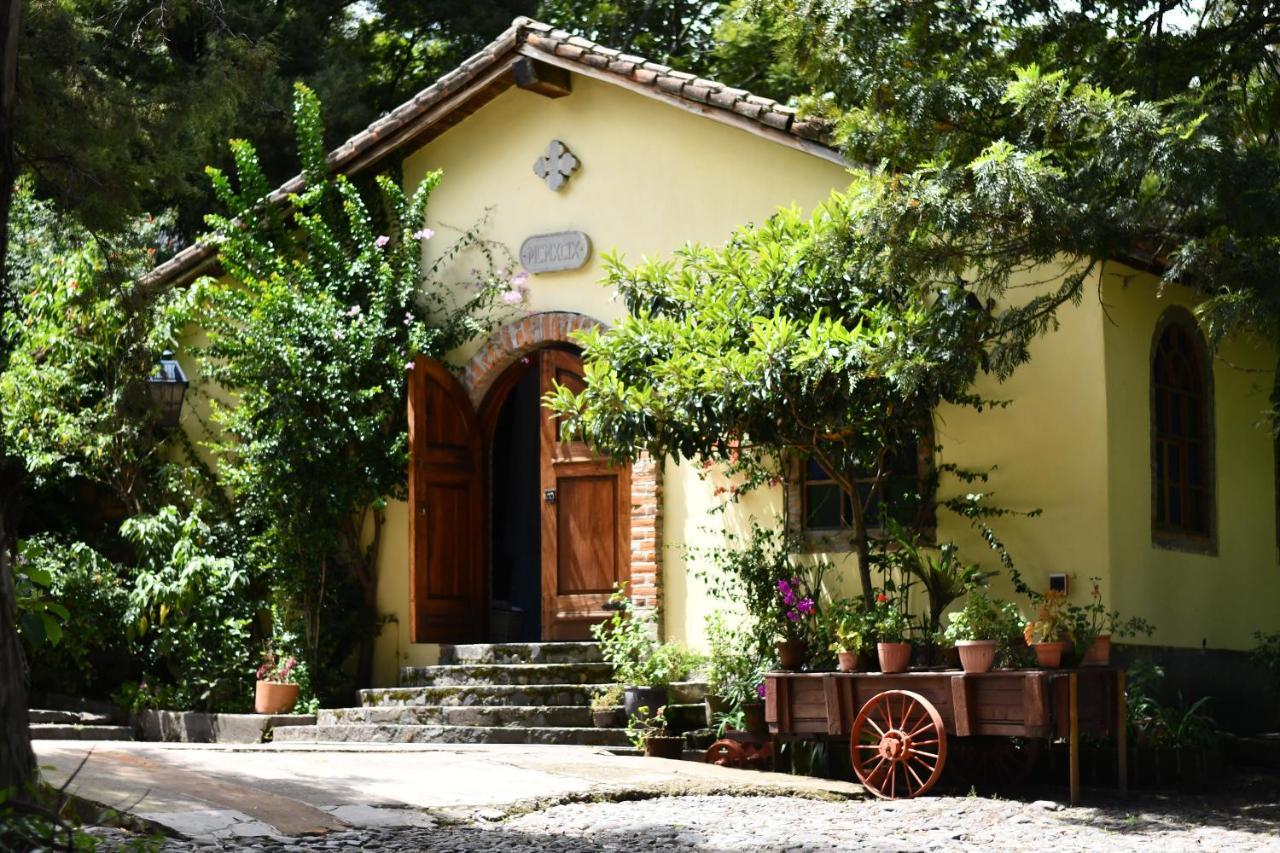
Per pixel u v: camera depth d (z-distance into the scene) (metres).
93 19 14.20
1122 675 9.67
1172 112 9.80
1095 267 11.51
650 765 10.16
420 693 12.53
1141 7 11.50
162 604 13.29
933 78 10.41
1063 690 9.23
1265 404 13.77
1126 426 11.61
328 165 14.61
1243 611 13.15
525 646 13.05
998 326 10.07
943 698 9.44
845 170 12.36
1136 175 9.31
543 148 13.99
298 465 13.71
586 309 13.59
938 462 11.93
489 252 14.16
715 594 12.20
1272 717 13.37
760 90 21.16
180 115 12.36
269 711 12.98
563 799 8.59
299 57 21.25
